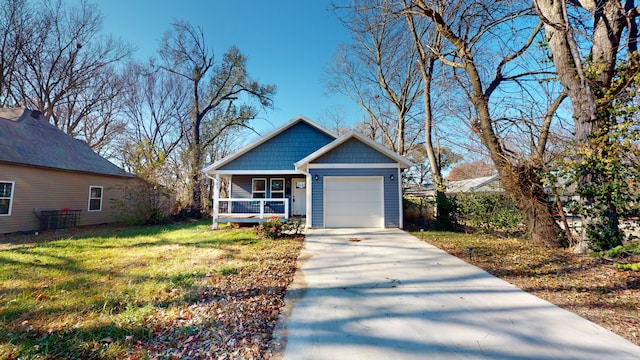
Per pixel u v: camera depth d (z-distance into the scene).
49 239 9.23
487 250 6.71
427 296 3.96
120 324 3.10
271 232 8.55
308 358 2.51
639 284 4.13
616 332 2.90
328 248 7.16
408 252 6.65
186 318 3.27
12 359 2.44
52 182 12.21
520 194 7.62
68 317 3.29
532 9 7.37
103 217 14.78
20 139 11.96
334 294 4.06
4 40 16.78
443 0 9.04
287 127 13.35
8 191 10.62
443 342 2.76
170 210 16.44
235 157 13.05
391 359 2.48
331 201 10.69
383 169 10.72
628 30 5.51
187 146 20.45
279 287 4.33
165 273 5.03
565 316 3.28
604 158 5.64
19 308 3.51
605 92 5.71
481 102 8.59
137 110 22.03
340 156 10.78
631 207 5.59
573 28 5.80
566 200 6.74
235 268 5.31
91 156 15.43
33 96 18.77
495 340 2.78
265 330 3.02
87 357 2.52
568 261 5.57
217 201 11.44
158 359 2.48
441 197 10.96
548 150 8.19
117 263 5.76
